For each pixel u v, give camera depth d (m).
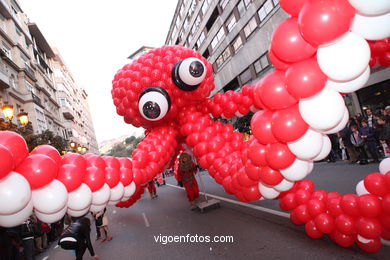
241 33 21.86
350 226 3.41
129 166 4.67
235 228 5.59
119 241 6.83
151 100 6.11
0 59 21.41
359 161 9.34
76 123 55.84
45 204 3.03
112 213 11.88
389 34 2.66
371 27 2.60
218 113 7.16
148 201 12.86
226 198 9.02
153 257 5.11
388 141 8.55
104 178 3.95
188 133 6.66
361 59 2.57
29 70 28.30
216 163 5.84
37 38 37.69
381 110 11.99
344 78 2.67
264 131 3.48
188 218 7.45
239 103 6.95
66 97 47.66
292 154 3.46
